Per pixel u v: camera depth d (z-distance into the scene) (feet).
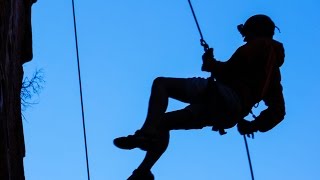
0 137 19.85
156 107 21.02
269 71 21.79
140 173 21.04
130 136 20.54
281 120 22.68
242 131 22.82
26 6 29.71
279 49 22.33
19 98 24.29
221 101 21.43
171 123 21.18
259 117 22.57
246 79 21.90
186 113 21.24
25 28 29.37
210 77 21.61
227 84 21.89
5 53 22.41
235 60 21.90
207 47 22.31
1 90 20.88
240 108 21.62
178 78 21.63
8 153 20.66
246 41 22.88
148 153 21.22
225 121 21.61
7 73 22.41
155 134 20.63
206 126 21.70
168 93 21.48
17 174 22.11
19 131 23.36
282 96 22.65
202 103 21.52
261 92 21.80
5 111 21.11
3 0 22.93
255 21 22.80
